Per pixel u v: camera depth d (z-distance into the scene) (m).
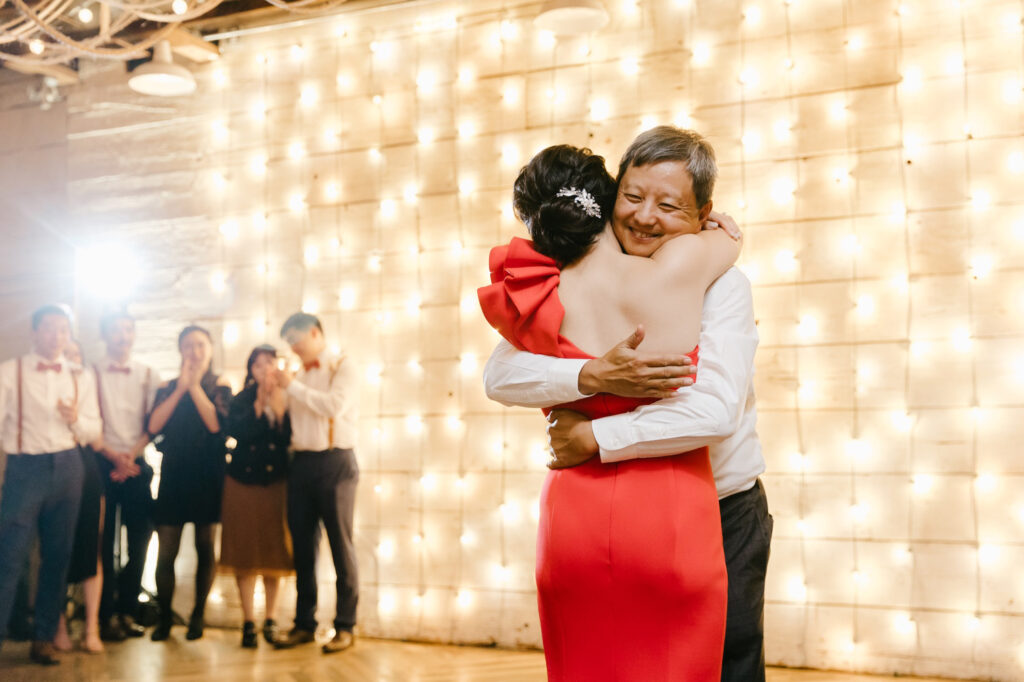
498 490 4.15
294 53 4.73
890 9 3.70
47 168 5.22
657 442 1.39
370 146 4.54
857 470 3.62
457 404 4.27
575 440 1.45
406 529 4.29
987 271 3.52
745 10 3.90
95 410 4.20
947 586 3.47
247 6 4.61
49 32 3.65
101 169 5.11
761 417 3.76
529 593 4.05
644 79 4.05
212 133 4.88
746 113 3.88
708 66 3.95
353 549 4.11
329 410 4.02
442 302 4.35
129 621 4.41
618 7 4.10
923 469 3.54
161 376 4.87
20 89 5.30
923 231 3.61
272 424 4.21
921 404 3.56
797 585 3.65
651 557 1.36
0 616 3.83
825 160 3.75
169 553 4.33
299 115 4.70
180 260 4.89
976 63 3.58
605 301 1.46
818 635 3.61
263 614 4.52
